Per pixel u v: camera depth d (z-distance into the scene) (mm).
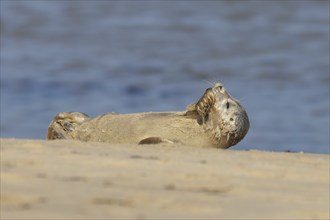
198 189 26781
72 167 28281
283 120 103312
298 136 93188
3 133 94812
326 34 181125
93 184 26375
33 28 191625
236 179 28359
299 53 159500
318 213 25359
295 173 29875
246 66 146750
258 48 166875
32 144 31766
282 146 87812
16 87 124500
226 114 39188
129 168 28703
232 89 127125
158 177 27750
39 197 24766
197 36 183875
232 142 39812
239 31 190375
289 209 25500
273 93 123062
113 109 113250
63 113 41844
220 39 179500
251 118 105375
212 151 33188
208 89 39406
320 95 120500
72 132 41469
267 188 27641
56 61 150625
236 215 24547
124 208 24312
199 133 39656
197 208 24844
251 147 86375
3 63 147875
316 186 28344
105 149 31828
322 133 95312
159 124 40031
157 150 32500
